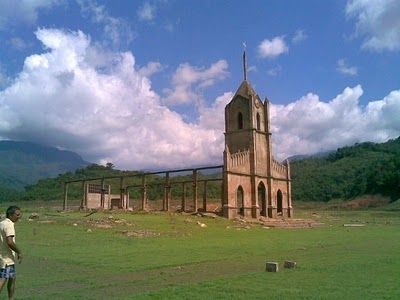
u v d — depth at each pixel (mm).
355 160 157500
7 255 11836
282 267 18328
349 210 104562
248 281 14820
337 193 129375
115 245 26531
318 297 12258
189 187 108375
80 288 14305
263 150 63406
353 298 12133
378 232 42000
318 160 185125
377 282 14602
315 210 108375
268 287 13750
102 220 40812
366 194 121375
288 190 68062
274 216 62906
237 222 49688
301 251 24953
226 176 55062
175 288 13648
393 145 171625
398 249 26125
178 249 24969
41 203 99375
